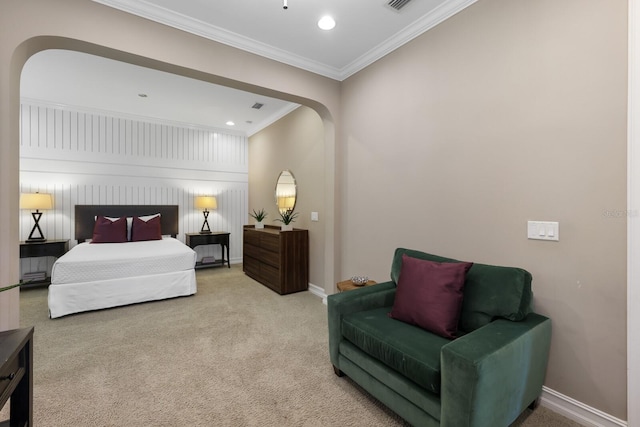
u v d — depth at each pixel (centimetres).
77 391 187
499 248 194
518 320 158
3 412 169
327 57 299
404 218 262
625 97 144
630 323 142
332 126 336
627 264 143
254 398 180
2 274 175
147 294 352
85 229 468
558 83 167
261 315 316
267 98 424
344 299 199
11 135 180
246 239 498
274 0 217
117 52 218
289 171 457
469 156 211
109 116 489
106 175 489
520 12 183
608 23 149
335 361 200
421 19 237
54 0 193
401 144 264
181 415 166
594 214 154
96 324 291
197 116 510
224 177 597
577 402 162
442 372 129
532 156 177
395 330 170
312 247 404
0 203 174
